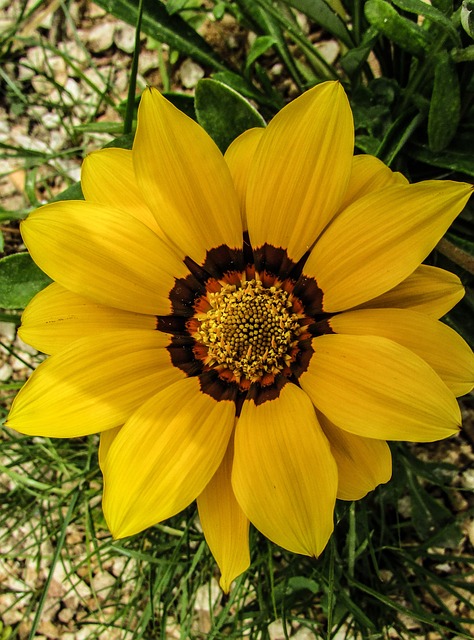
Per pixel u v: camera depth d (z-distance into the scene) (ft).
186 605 0.37
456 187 0.23
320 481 0.22
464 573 0.39
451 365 0.24
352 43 0.36
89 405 0.25
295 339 0.29
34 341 0.27
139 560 0.39
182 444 0.25
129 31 0.47
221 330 0.29
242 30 0.45
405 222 0.24
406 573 0.40
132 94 0.34
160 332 0.28
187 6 0.44
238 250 0.29
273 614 0.37
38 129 0.49
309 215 0.26
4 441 0.41
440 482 0.37
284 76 0.44
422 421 0.22
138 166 0.25
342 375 0.24
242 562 0.25
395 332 0.24
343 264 0.25
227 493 0.26
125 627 0.39
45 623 0.44
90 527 0.39
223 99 0.33
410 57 0.37
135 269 0.27
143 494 0.23
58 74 0.49
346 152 0.24
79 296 0.28
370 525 0.40
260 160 0.25
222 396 0.28
